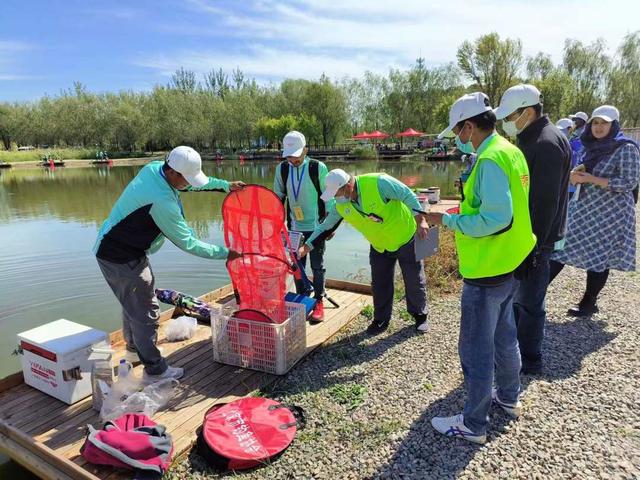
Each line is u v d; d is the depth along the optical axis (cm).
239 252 358
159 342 414
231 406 294
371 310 477
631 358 353
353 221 387
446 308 488
